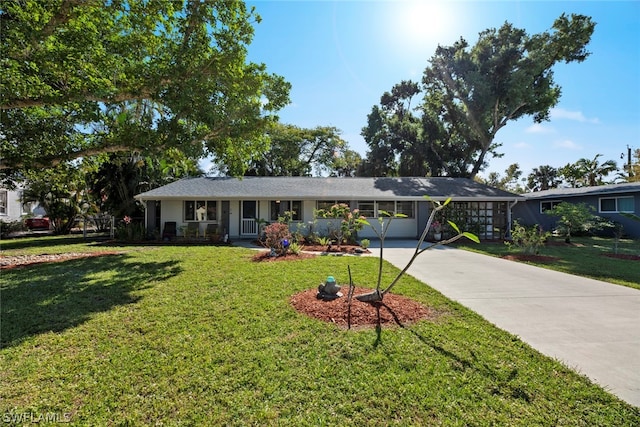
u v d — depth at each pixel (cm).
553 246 1300
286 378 283
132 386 273
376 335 368
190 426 227
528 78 2100
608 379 288
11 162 845
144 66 845
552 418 235
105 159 1171
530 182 4181
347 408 245
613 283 655
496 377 288
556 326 414
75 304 489
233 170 1096
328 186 1709
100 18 800
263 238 1370
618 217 1667
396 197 1559
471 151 2658
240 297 520
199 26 896
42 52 705
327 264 817
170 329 391
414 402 252
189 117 873
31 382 279
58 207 1789
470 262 904
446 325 407
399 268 793
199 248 1170
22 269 758
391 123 2931
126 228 1459
